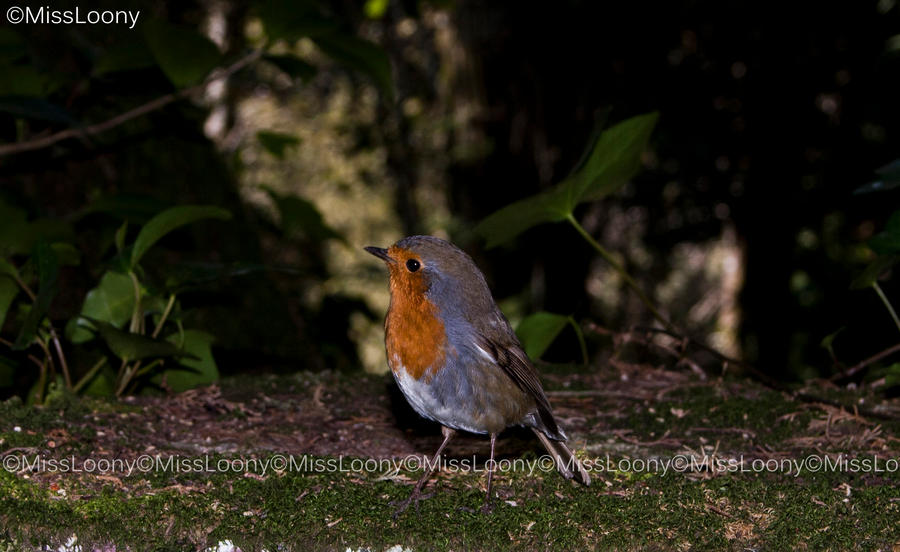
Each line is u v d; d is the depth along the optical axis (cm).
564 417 731
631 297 2488
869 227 1766
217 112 2616
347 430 686
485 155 2038
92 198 1073
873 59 1596
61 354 766
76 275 1005
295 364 1139
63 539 454
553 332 864
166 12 1539
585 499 514
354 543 459
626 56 1772
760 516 491
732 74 1705
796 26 1630
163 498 493
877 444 648
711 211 1836
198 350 794
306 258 1859
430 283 561
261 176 2823
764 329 1881
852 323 1559
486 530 469
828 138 1683
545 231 2044
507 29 1952
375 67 916
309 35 898
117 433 626
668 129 1719
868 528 472
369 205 2916
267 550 457
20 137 973
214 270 752
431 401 570
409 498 509
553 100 1967
